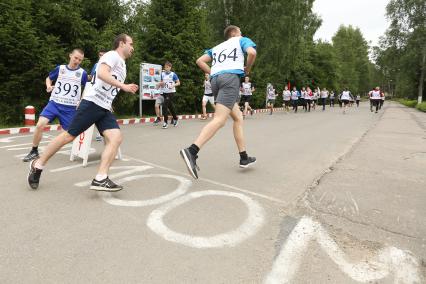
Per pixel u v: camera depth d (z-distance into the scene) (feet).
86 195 13.08
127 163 18.63
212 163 19.19
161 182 15.01
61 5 38.22
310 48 158.71
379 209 12.23
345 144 26.66
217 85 15.10
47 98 38.88
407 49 129.49
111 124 13.24
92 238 9.61
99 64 12.70
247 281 7.83
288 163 19.42
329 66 171.83
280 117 59.82
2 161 18.56
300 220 11.17
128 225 10.52
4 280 7.56
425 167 18.81
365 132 35.45
